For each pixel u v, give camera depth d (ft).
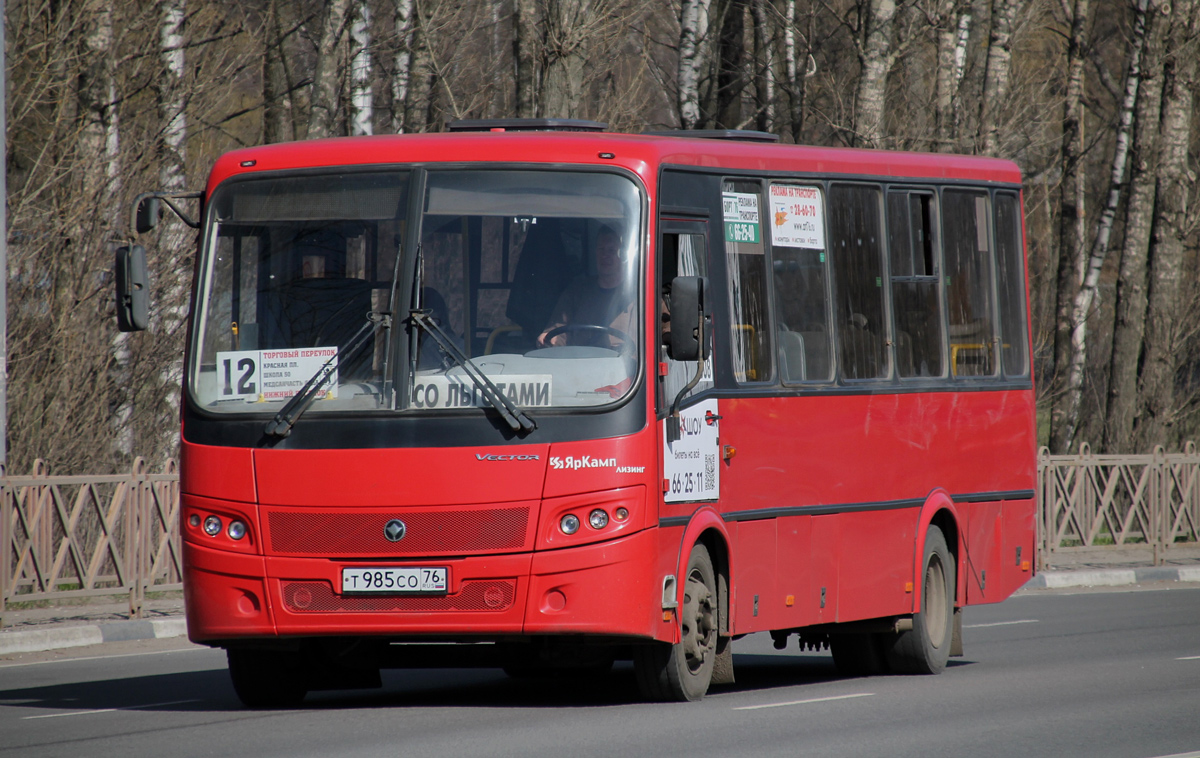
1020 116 323.57
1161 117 323.16
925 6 299.58
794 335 125.80
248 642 106.93
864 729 100.32
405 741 93.71
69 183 232.32
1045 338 378.53
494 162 109.40
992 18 319.27
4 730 102.42
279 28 287.69
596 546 103.30
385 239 108.47
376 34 322.75
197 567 106.11
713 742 93.81
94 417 225.97
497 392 104.12
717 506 114.73
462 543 103.19
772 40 331.57
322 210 109.70
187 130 258.37
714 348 115.96
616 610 103.45
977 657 151.64
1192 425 362.33
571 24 249.34
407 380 104.99
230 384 107.55
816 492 126.31
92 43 238.27
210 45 270.87
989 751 92.12
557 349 105.81
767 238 124.16
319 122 282.56
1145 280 365.40
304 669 116.98
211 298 109.91
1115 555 256.32
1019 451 154.20
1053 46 422.41
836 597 128.67
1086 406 373.20
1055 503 244.83
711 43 338.13
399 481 103.45
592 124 126.11
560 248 107.96
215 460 106.11
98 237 230.48
